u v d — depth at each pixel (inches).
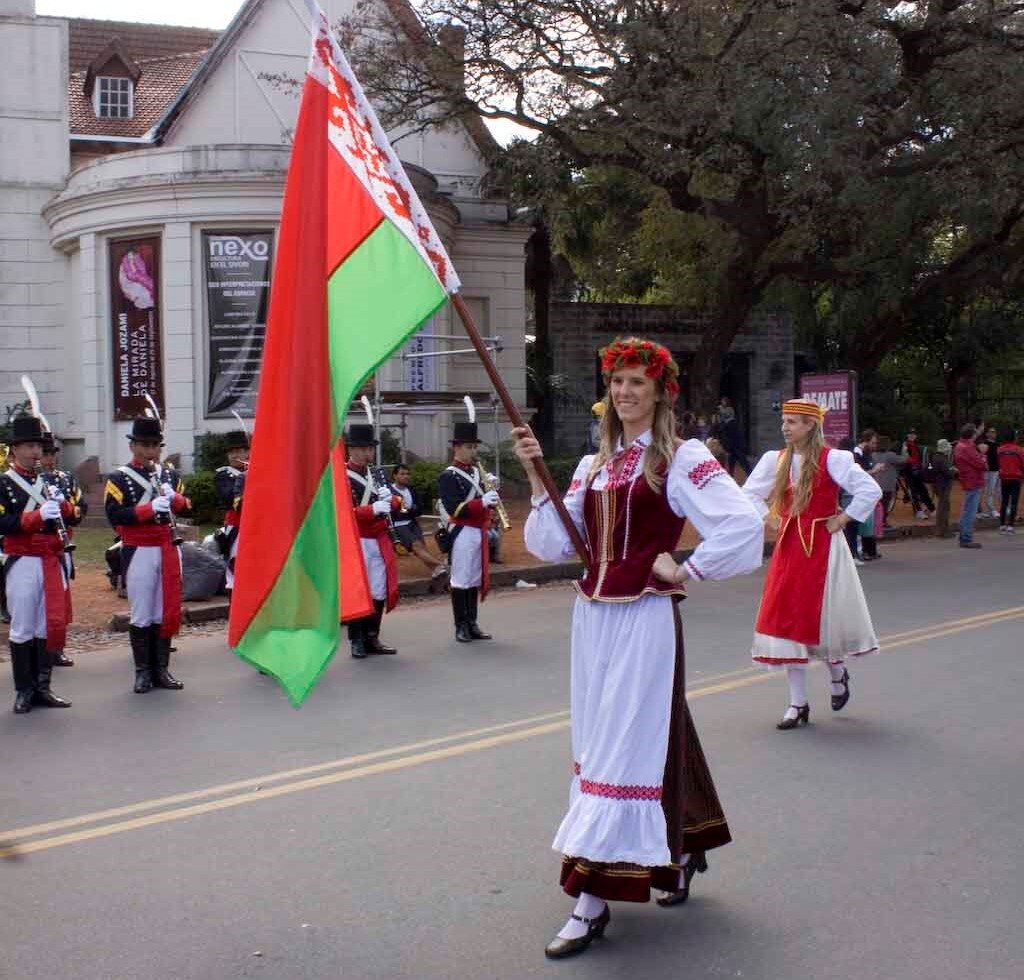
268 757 282.2
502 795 248.7
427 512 761.0
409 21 850.1
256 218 820.6
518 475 924.6
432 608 528.1
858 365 1082.7
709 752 277.7
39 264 932.0
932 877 200.5
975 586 566.6
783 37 733.3
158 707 339.0
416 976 166.9
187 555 505.4
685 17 744.3
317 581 170.6
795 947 174.2
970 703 323.9
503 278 1013.2
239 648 169.9
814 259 952.9
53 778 268.7
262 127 973.2
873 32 785.6
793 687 302.5
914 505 940.6
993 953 171.6
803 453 306.2
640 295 1290.6
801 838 220.1
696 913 187.0
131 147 964.0
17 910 193.0
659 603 170.1
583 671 173.8
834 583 304.0
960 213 834.8
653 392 174.1
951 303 1202.0
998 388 1505.9
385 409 677.9
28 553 338.0
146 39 1187.9
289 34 976.3
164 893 199.0
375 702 338.6
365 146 179.8
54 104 933.2
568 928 174.6
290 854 216.2
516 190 916.6
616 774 167.2
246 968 170.2
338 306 177.5
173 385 826.8
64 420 940.6
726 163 801.6
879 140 813.9
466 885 199.9
